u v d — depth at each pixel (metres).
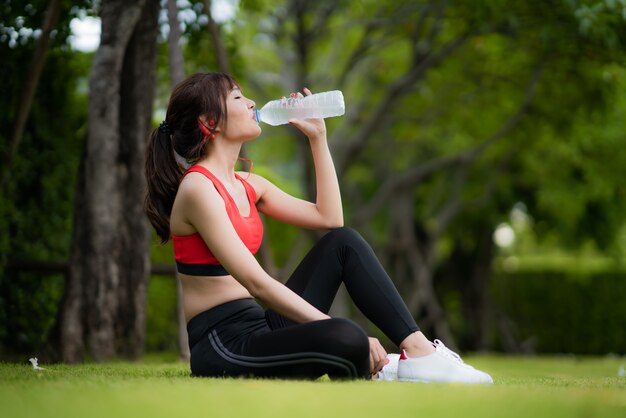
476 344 12.74
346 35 10.43
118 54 4.20
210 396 1.64
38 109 4.74
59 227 4.93
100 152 4.21
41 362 4.02
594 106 8.66
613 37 6.29
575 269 13.36
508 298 13.55
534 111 9.15
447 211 10.73
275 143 12.51
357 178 12.02
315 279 2.44
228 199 2.40
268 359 2.21
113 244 4.21
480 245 12.80
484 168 11.68
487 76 9.11
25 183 4.68
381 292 2.40
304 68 9.29
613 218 12.37
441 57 8.23
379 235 12.80
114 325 4.20
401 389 1.87
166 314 6.26
